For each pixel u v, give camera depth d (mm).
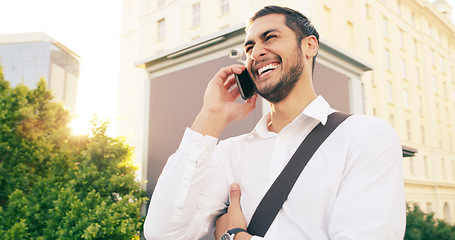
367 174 850
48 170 7211
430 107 23781
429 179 22156
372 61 18766
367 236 773
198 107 4988
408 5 24188
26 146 7062
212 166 1157
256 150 1102
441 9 31938
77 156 6492
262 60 1029
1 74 7770
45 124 7602
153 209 1021
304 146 965
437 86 25609
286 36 1019
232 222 1004
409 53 23000
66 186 6090
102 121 6570
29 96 7621
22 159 7039
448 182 23812
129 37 25031
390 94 20219
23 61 114438
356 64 4988
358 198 825
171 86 5496
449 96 27219
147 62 5770
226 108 1104
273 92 1016
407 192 20062
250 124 4066
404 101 21406
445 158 24406
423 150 22297
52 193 6016
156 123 5637
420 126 22703
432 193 22531
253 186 1044
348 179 874
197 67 5098
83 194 5828
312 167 932
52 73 115500
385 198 812
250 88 1176
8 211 6008
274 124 1109
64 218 5367
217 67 4781
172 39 21625
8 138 7000
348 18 17031
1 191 6738
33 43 115688
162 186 1024
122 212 5367
